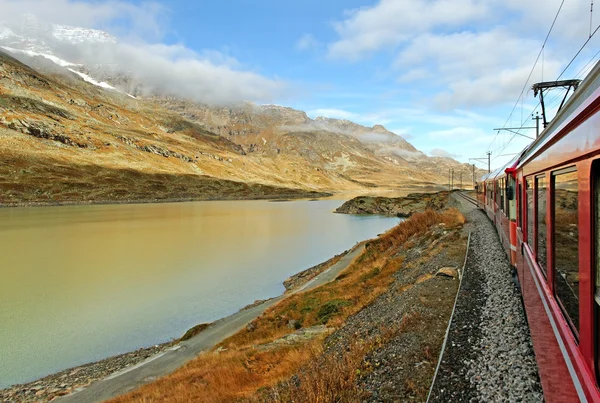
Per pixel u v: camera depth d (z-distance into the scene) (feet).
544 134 23.24
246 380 45.62
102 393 56.18
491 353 28.94
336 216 345.51
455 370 27.94
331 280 103.09
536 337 23.47
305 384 31.71
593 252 11.89
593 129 11.51
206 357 60.59
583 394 12.53
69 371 69.15
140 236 222.89
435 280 55.01
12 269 142.31
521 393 23.36
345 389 30.25
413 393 27.09
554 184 18.78
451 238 86.53
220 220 311.27
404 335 37.14
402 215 333.62
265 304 94.22
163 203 548.31
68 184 536.83
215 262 153.99
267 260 157.58
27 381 65.98
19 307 102.47
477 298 42.73
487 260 58.85
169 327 89.40
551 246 18.99
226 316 94.94
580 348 13.28
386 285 71.87
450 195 307.37
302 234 230.68
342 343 44.98
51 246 188.44
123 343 81.35
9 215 339.16
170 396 45.14
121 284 123.03
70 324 91.09
